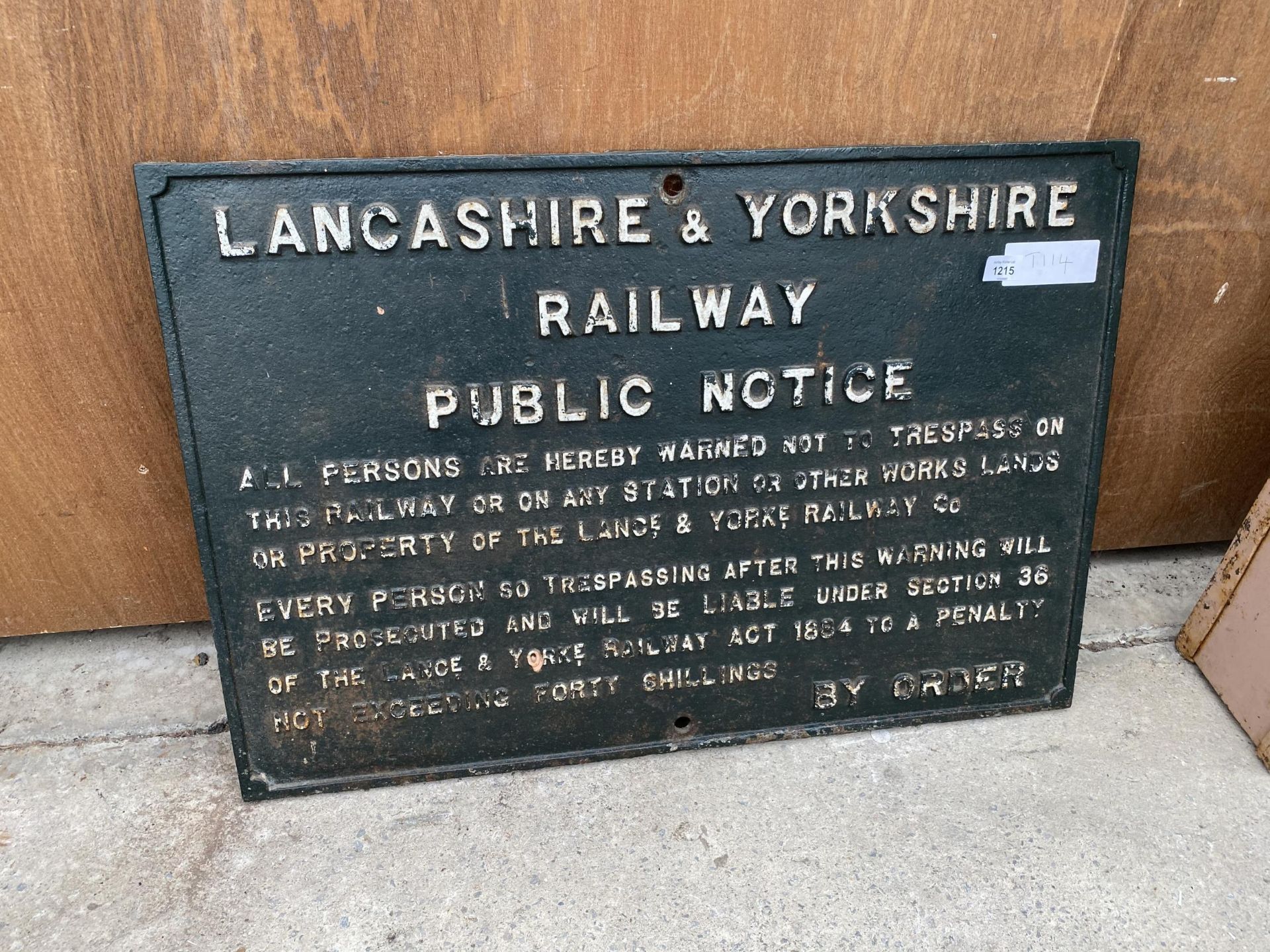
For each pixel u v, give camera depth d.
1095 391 1.80
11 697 2.00
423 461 1.64
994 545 1.87
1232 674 1.94
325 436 1.60
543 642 1.79
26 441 1.85
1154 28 1.76
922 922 1.50
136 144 1.60
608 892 1.56
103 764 1.84
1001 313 1.72
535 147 1.68
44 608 2.05
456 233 1.53
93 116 1.57
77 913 1.53
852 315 1.67
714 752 1.89
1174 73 1.82
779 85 1.69
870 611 1.87
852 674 1.91
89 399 1.83
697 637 1.83
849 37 1.67
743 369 1.68
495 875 1.59
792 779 1.81
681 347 1.65
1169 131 1.88
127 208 1.66
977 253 1.67
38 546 1.97
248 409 1.57
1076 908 1.52
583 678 1.82
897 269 1.66
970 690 1.96
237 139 1.60
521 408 1.64
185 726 1.93
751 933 1.49
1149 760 1.83
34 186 1.61
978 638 1.93
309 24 1.53
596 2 1.58
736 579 1.81
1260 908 1.52
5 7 1.47
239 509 1.62
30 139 1.58
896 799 1.75
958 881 1.57
